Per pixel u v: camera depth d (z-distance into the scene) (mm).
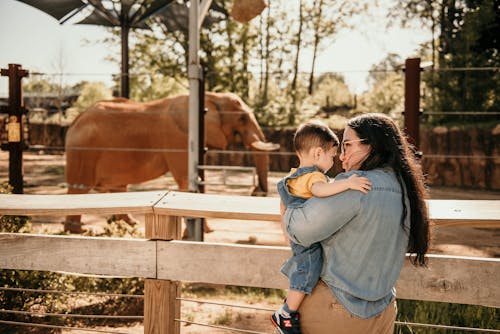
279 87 29797
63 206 2498
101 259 2486
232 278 2348
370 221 1710
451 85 20875
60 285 4484
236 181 17547
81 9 17312
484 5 20562
